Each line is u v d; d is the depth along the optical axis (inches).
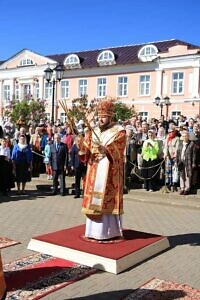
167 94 1343.5
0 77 1750.7
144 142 512.7
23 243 297.6
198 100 1274.6
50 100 1581.0
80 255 255.6
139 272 245.8
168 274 244.2
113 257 246.7
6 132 674.8
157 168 507.5
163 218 394.3
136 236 294.4
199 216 407.8
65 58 1601.9
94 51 1616.6
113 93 1464.1
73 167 502.0
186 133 489.1
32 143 631.2
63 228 345.4
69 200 483.5
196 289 222.4
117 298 209.2
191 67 1290.6
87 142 278.1
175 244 305.6
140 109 1405.0
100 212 270.5
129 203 467.8
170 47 1364.4
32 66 1642.5
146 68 1392.7
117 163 273.0
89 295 211.8
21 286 218.4
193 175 490.6
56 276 233.1
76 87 1546.5
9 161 518.6
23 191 524.4
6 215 393.4
